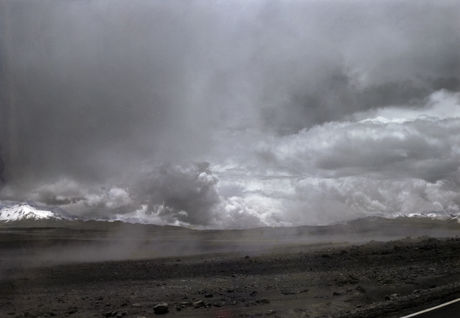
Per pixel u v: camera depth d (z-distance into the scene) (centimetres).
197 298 2005
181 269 3322
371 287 2198
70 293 2244
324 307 1755
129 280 2748
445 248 3938
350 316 1483
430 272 2670
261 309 1744
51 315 1703
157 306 1702
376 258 3497
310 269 3022
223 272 3041
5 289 2419
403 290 2095
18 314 1744
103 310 1778
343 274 2672
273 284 2373
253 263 3534
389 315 1488
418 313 1495
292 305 1817
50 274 3175
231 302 1891
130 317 1631
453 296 1786
